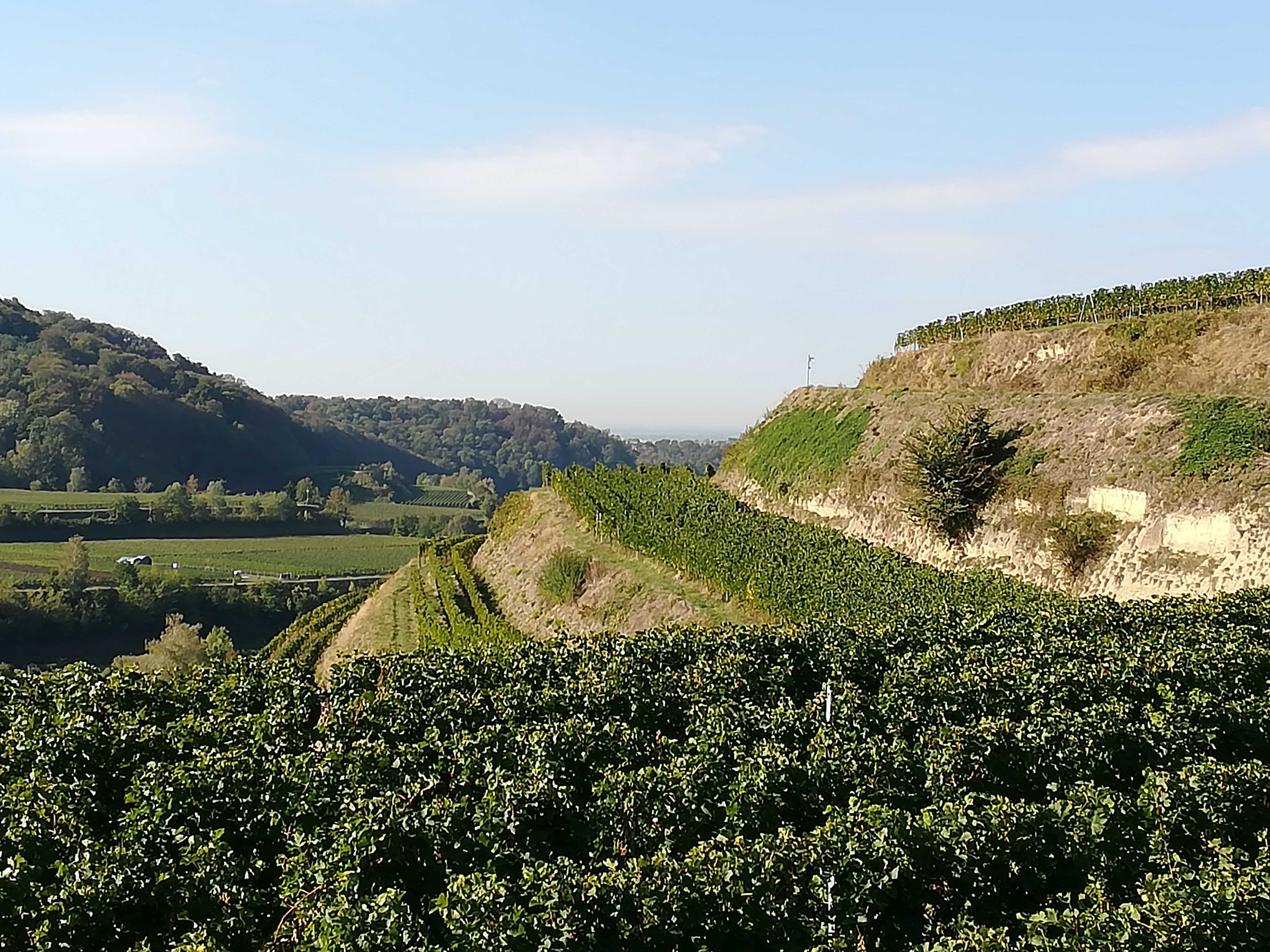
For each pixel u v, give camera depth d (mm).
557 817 12680
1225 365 35625
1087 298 45625
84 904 9812
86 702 16500
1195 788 13078
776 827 12852
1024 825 11766
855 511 39406
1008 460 33781
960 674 18562
